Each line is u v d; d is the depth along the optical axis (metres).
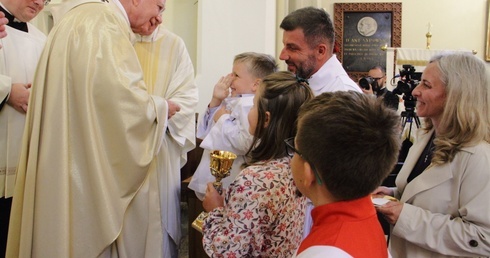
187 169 2.81
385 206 1.28
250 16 3.89
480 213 1.15
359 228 0.76
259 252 1.08
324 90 1.62
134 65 1.52
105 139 1.47
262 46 3.89
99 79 1.44
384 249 0.80
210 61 3.97
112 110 1.44
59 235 1.41
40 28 3.55
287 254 1.09
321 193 0.81
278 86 1.11
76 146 1.46
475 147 1.19
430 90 1.28
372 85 3.88
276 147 1.12
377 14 6.50
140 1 1.68
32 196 1.42
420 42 6.45
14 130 1.71
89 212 1.47
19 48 1.81
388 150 0.77
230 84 1.88
